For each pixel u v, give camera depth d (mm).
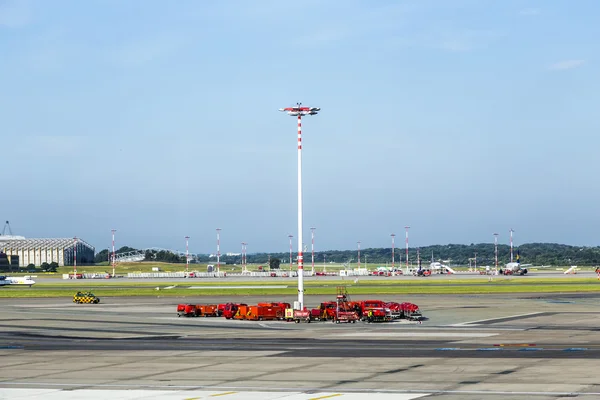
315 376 38406
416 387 34406
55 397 33094
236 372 40344
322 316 80938
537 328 67062
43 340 61344
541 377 36594
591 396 31172
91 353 51062
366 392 33281
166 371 41188
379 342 55688
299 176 82938
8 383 37562
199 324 77562
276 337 61500
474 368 40281
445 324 73312
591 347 50281
